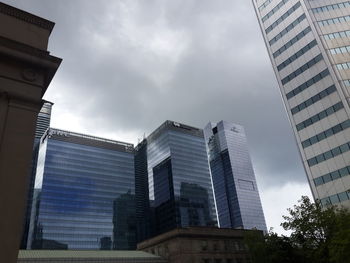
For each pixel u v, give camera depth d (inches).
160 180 6820.9
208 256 2172.7
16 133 579.5
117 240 5738.2
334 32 2358.5
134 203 6358.3
